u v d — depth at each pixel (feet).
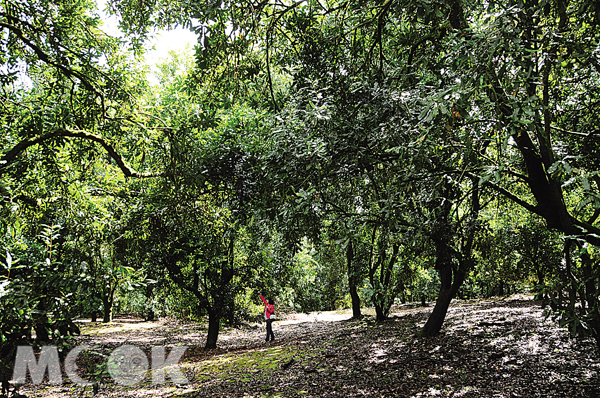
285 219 16.74
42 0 20.92
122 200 34.68
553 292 10.19
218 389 22.22
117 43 24.47
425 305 76.43
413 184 13.25
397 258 41.16
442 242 21.15
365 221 14.43
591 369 16.40
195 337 57.67
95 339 51.93
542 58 11.98
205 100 19.51
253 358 32.63
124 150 27.25
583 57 11.03
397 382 18.79
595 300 9.33
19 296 7.45
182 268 45.01
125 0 20.56
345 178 15.11
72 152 24.59
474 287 70.64
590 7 10.34
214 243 39.75
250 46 16.72
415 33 15.35
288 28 17.92
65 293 8.55
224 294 43.68
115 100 22.75
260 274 47.42
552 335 22.57
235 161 22.39
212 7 13.10
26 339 7.68
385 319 48.47
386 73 15.83
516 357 19.88
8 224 9.86
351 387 18.98
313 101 14.76
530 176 14.14
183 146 20.66
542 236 31.27
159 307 77.87
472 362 20.34
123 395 21.99
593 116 17.15
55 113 20.57
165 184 23.04
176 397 20.81
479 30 9.68
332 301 74.69
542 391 14.87
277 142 14.52
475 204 24.02
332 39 17.52
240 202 22.85
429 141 11.00
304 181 13.89
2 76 21.52
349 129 13.96
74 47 22.11
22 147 18.35
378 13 15.69
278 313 98.22
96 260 26.96
